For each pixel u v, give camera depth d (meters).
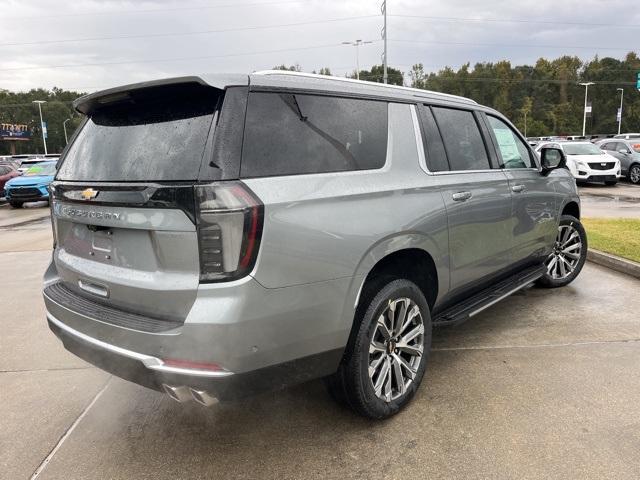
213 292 2.18
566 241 5.34
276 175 2.37
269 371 2.35
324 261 2.46
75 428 3.02
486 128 4.03
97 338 2.54
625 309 4.75
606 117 92.62
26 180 17.69
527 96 94.12
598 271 6.14
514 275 4.50
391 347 2.95
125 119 2.71
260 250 2.21
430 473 2.50
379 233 2.73
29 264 7.80
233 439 2.85
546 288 5.46
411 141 3.18
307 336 2.45
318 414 3.08
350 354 2.73
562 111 92.62
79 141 2.98
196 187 2.17
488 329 4.34
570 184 5.23
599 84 92.75
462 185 3.45
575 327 4.32
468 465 2.55
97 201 2.50
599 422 2.88
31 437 2.93
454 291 3.53
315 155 2.58
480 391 3.27
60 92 112.38
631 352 3.79
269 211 2.25
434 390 3.30
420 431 2.86
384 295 2.83
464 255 3.49
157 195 2.26
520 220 4.19
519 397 3.18
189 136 2.33
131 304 2.48
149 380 2.36
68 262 2.91
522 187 4.20
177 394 2.29
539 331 4.25
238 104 2.33
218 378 2.20
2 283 6.55
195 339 2.18
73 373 3.78
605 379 3.38
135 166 2.47
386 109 3.10
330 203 2.52
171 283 2.27
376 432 2.86
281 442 2.80
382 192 2.81
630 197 14.12
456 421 2.94
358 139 2.84
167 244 2.27
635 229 8.23
